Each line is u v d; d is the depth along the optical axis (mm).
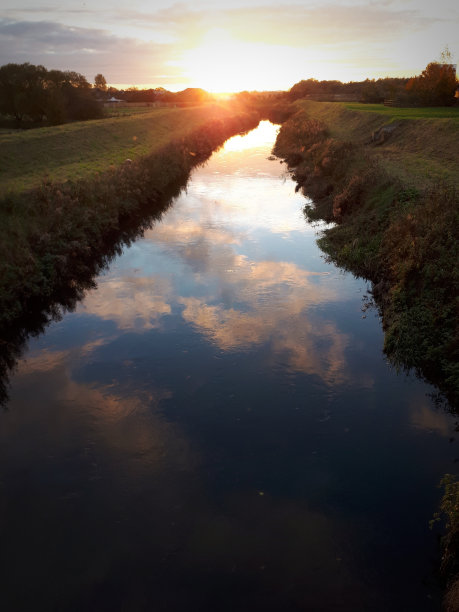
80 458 9156
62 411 10492
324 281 17094
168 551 7242
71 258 18219
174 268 18828
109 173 27688
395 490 8219
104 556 7172
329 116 57156
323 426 9891
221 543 7363
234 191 32375
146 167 31406
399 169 23484
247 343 13164
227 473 8750
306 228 23391
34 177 26219
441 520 7559
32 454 9250
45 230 18438
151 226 24625
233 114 86688
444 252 13797
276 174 38125
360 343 13023
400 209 18234
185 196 31234
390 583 6668
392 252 16031
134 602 6488
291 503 8062
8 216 18688
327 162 30797
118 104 110375
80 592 6633
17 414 10406
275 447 9336
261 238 22156
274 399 10797
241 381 11477
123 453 9273
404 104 53781
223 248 21016
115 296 16422
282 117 95688
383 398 10703
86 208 21562
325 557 7090
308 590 6605
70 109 69000
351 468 8758
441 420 9875
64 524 7742
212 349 12906
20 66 66312
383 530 7484
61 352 12977
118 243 21984
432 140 29156
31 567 7004
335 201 23922
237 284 17062
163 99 128875
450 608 5941
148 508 8039
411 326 12320
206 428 9922
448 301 12469
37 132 37938
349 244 19328
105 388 11320
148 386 11352
